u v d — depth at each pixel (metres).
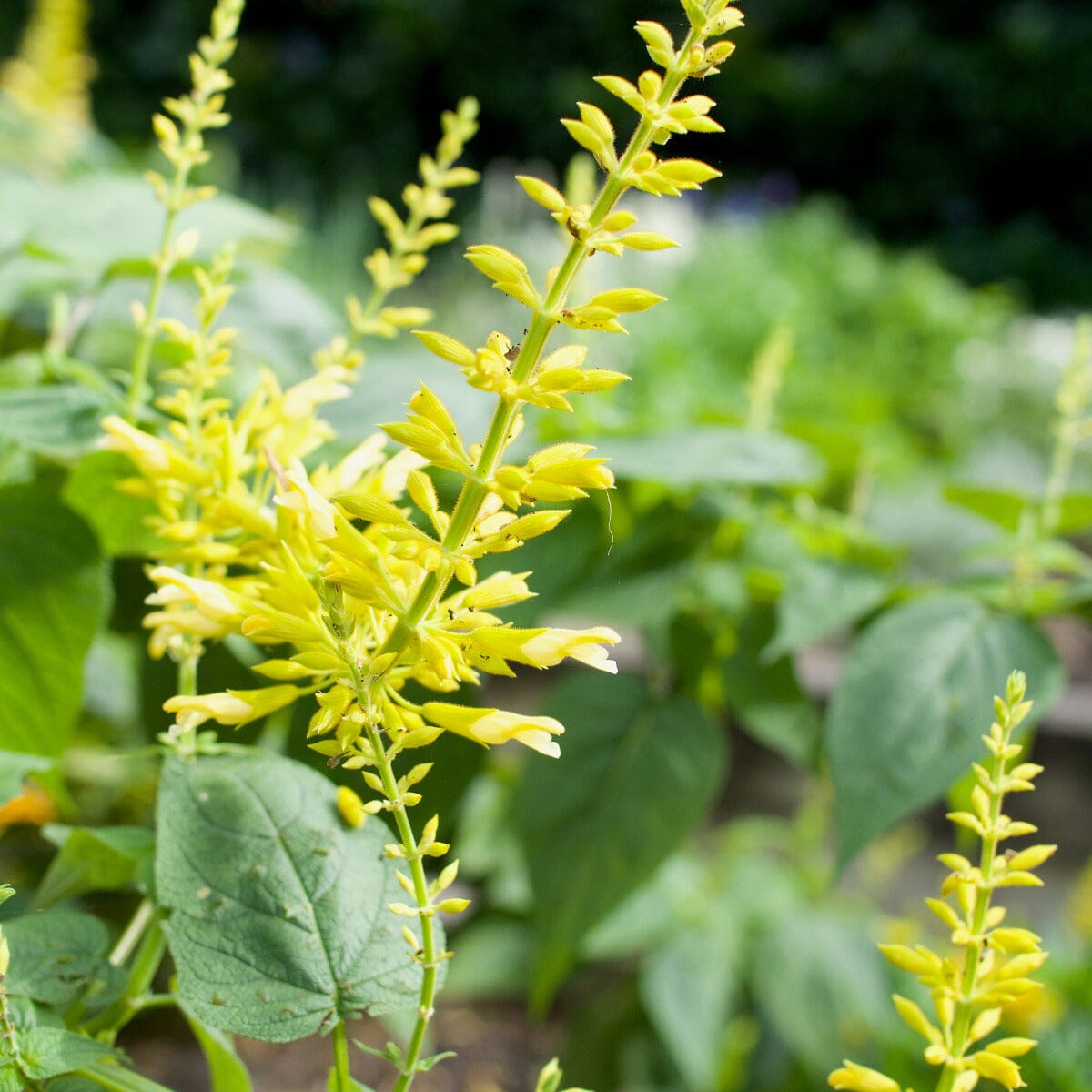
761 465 0.86
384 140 6.00
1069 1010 1.07
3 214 0.80
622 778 0.97
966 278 5.90
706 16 0.52
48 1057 0.57
